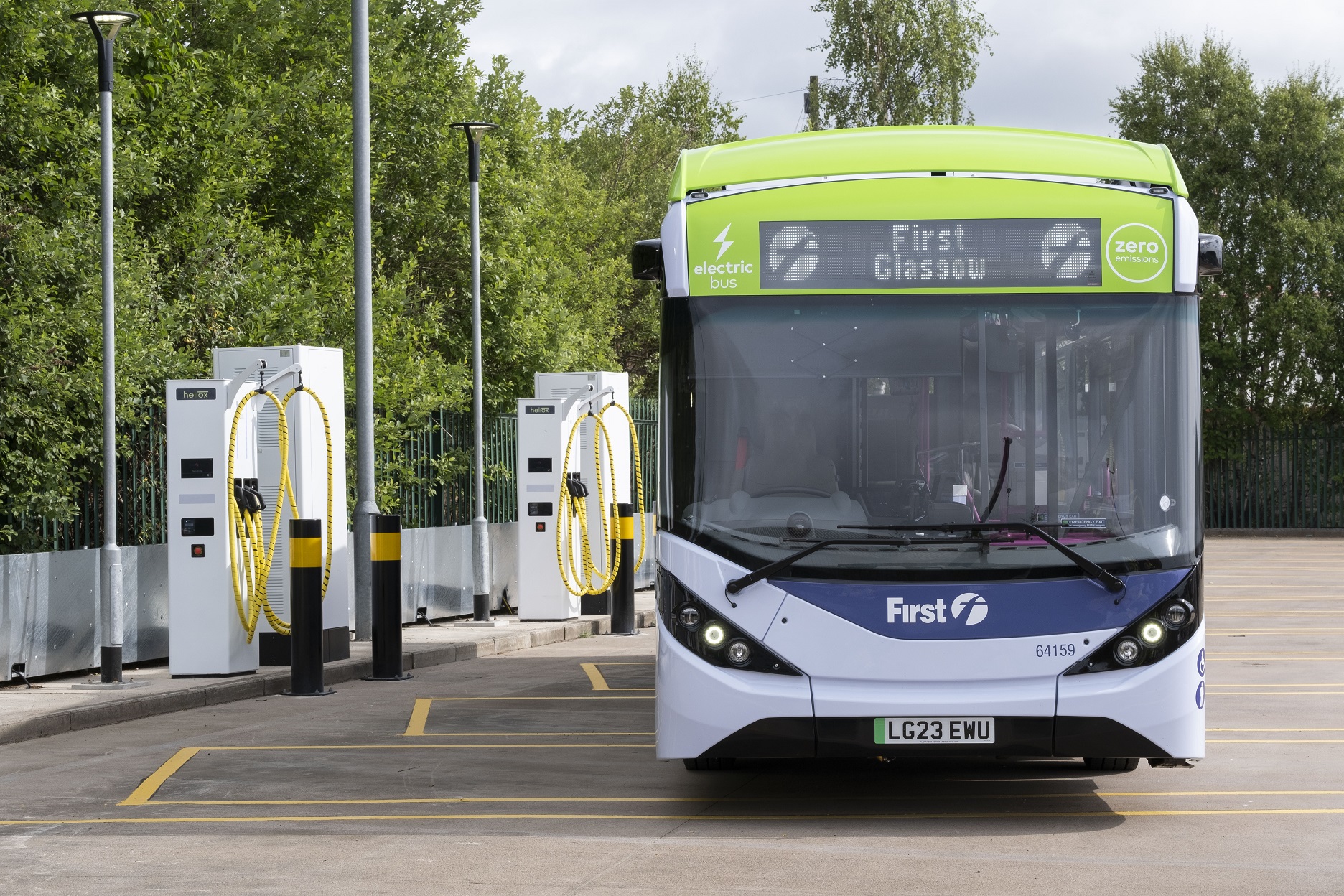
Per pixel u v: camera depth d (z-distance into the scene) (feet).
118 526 81.82
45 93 79.92
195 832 35.91
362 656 71.26
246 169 106.63
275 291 99.71
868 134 39.73
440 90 130.72
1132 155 38.22
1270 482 206.49
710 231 36.68
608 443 88.84
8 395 72.84
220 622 62.95
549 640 84.99
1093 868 31.96
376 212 127.85
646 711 56.70
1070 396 35.63
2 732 49.98
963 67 230.68
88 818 37.78
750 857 32.96
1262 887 30.35
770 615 34.86
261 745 49.14
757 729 34.63
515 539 100.42
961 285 36.24
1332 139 206.18
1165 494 35.37
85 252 79.77
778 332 36.14
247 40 116.06
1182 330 36.09
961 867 32.01
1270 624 90.12
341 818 37.58
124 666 67.62
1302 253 204.74
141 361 79.41
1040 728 34.32
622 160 263.90
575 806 39.17
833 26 231.71
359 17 78.13
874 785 42.22
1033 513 35.14
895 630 34.53
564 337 141.49
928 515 35.09
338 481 70.18
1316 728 52.19
